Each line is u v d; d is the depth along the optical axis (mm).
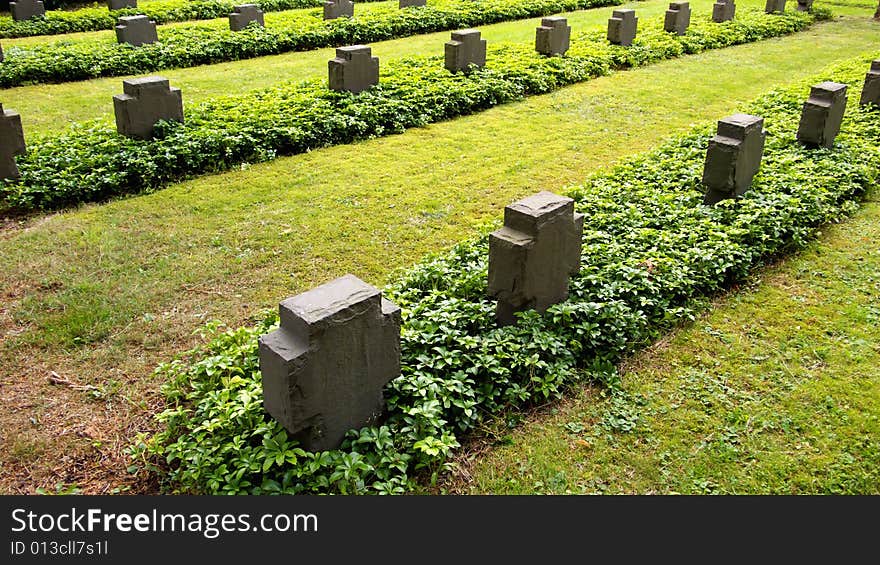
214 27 16609
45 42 15523
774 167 8156
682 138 9523
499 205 8062
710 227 6645
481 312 5250
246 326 5664
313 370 3764
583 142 10297
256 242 7055
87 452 4328
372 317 3998
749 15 20016
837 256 6812
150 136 9086
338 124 9953
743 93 12992
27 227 7309
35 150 8453
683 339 5504
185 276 6367
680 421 4625
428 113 10984
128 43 14328
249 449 3896
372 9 19578
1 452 4301
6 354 5207
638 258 6109
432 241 7164
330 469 3910
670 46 15867
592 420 4637
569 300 5438
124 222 7414
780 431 4539
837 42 18000
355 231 7352
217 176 8750
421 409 4172
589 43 15484
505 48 14719
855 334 5559
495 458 4305
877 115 10516
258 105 10477
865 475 4168
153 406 4727
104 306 5828
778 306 5961
